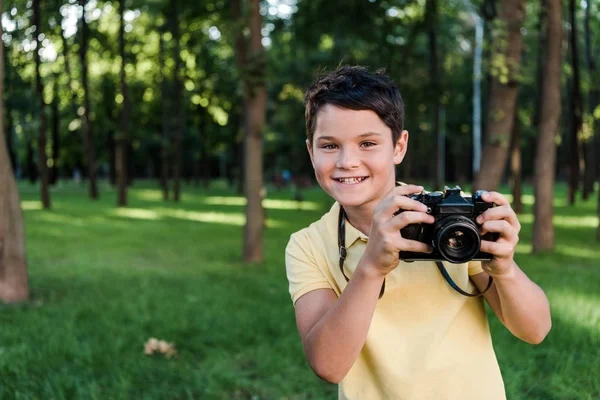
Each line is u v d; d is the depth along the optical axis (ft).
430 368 4.98
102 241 39.29
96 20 75.36
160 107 100.53
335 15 42.32
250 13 30.35
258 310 18.98
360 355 5.27
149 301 20.66
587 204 75.97
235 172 109.09
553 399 11.73
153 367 13.64
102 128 106.11
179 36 70.90
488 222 4.48
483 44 32.50
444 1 56.65
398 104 5.22
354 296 4.69
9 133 73.31
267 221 53.11
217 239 41.11
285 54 60.54
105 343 15.16
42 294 22.31
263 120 31.32
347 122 4.96
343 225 5.43
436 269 5.13
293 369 13.75
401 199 4.48
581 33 63.52
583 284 22.50
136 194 98.58
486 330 5.33
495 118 32.19
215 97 96.02
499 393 5.18
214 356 14.78
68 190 110.52
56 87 81.87
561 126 83.87
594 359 13.38
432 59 58.49
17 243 20.93
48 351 14.39
